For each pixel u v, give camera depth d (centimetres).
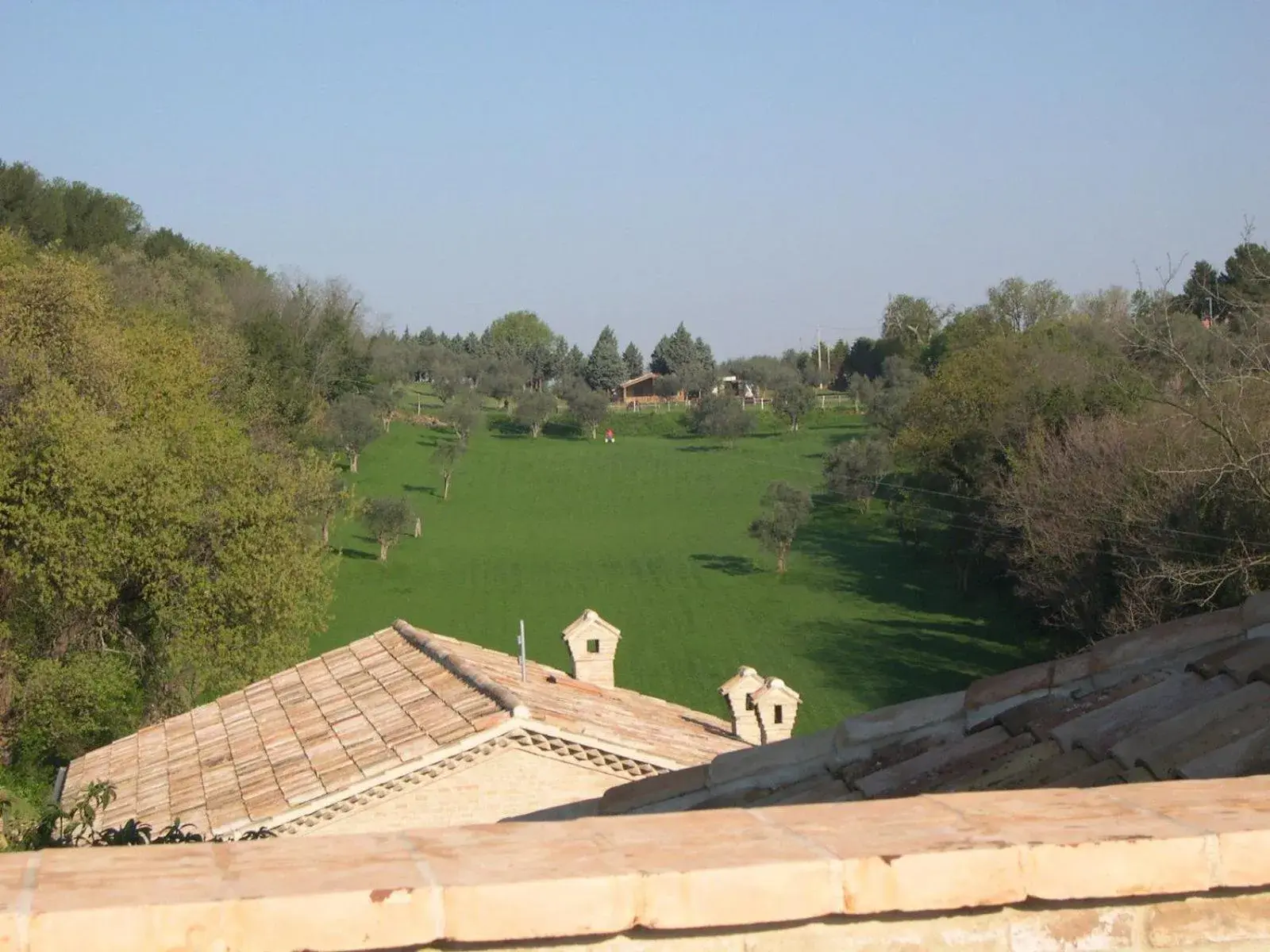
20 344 3078
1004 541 4919
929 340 12250
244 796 1647
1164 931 302
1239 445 2944
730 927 284
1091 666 618
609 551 7319
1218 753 479
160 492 2850
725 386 13662
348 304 8994
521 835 303
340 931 260
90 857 283
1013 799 334
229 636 2984
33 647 2944
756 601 6103
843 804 331
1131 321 3888
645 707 2259
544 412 11075
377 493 8544
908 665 4900
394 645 2252
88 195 8344
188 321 5653
